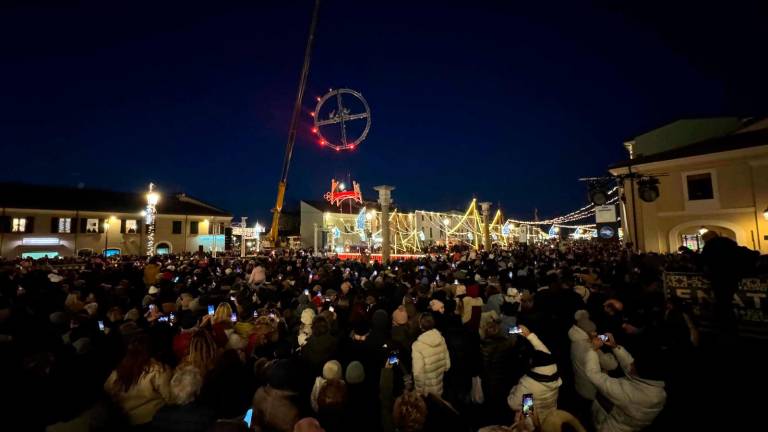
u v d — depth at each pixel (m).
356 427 3.95
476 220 32.28
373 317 5.36
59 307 7.10
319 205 50.16
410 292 7.78
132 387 3.34
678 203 17.14
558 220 40.88
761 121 17.06
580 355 4.62
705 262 6.85
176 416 2.84
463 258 17.73
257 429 3.05
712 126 20.56
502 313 6.25
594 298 7.39
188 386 2.91
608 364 4.41
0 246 33.12
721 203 15.98
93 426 3.13
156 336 3.75
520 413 3.02
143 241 39.59
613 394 3.55
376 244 41.09
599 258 16.34
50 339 4.86
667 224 17.39
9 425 2.88
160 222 40.66
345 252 36.25
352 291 8.39
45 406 2.96
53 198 36.88
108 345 4.43
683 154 17.06
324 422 3.29
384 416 3.76
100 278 10.77
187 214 42.09
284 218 62.41
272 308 6.85
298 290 9.17
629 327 5.37
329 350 4.85
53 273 11.47
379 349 5.12
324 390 3.37
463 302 6.62
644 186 16.58
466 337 5.30
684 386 4.41
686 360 4.29
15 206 33.84
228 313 5.67
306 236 50.44
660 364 3.61
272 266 14.76
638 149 22.25
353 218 50.00
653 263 11.18
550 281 7.81
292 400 3.10
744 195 15.52
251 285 10.38
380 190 18.00
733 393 4.74
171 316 6.80
